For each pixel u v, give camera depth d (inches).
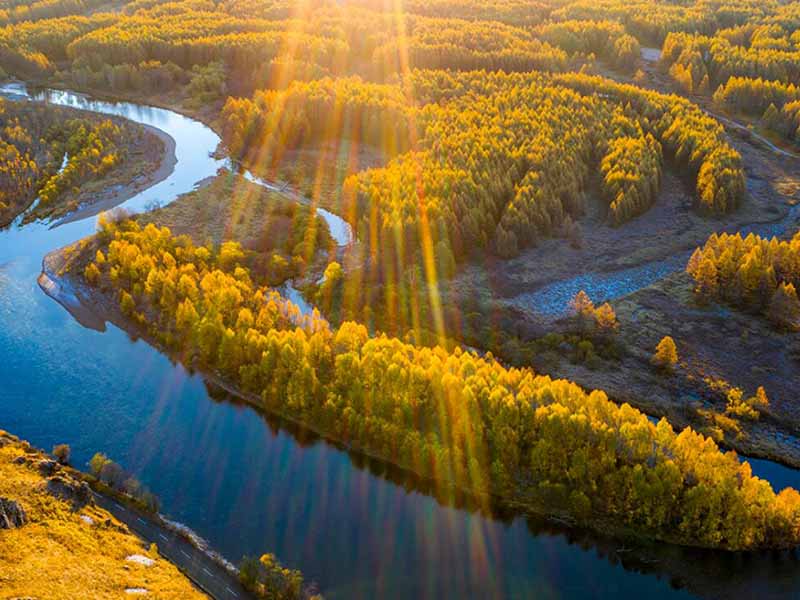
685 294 5536.4
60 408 4552.2
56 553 3107.8
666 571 3479.3
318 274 6048.2
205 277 5423.2
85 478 3878.0
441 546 3609.7
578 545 3617.1
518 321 5270.7
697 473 3599.9
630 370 4778.5
